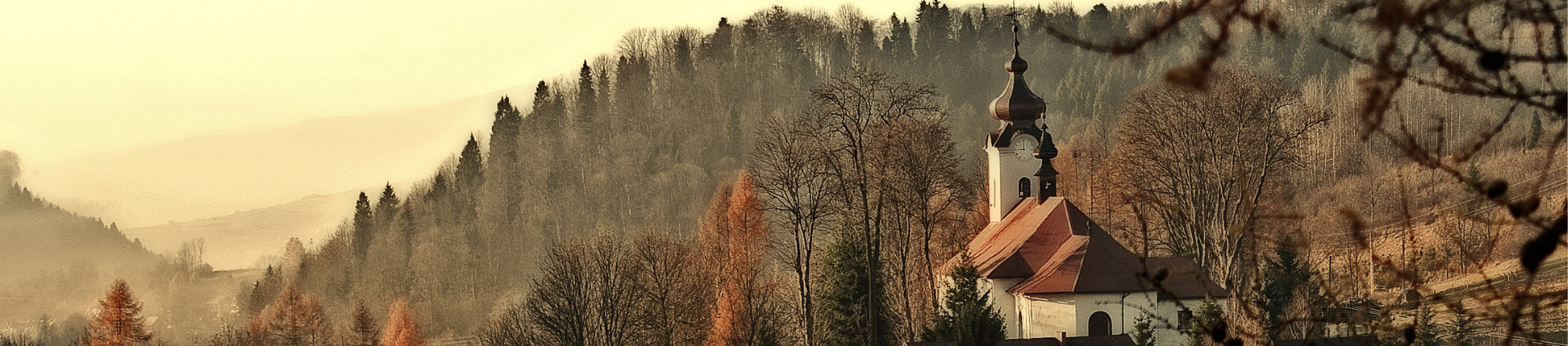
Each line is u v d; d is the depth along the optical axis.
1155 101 85.19
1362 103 6.02
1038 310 67.69
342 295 174.12
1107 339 58.97
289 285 134.62
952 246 85.12
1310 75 177.38
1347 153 127.69
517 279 163.62
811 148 78.25
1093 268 67.19
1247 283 70.19
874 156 76.56
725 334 84.31
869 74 78.44
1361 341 8.89
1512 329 7.11
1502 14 5.92
